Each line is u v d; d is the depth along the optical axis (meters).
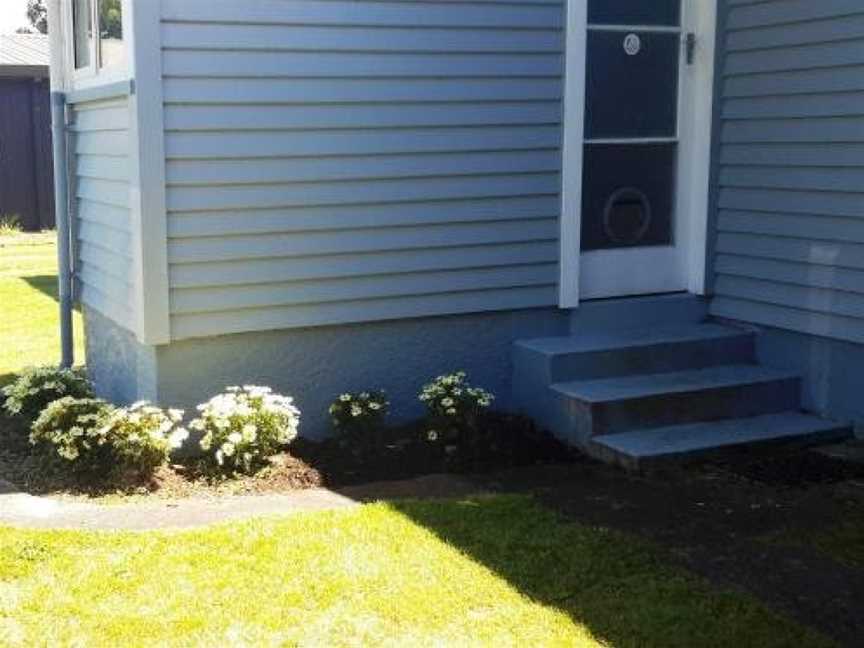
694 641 3.87
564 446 6.24
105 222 6.81
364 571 4.40
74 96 7.21
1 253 15.79
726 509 5.28
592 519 5.12
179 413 5.71
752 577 4.46
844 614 4.13
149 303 5.80
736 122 6.97
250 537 4.73
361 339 6.39
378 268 6.32
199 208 5.84
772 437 6.18
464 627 3.95
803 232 6.58
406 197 6.33
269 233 6.03
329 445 6.18
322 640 3.84
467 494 5.46
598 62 6.87
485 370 6.73
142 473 5.54
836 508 5.32
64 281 7.71
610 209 7.03
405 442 6.21
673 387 6.38
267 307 6.09
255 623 3.96
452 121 6.38
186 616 4.00
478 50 6.39
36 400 6.68
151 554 4.54
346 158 6.15
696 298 7.24
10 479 5.68
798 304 6.65
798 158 6.57
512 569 4.44
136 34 5.58
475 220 6.53
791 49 6.55
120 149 6.30
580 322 6.92
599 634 3.91
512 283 6.69
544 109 6.62
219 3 5.73
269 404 5.77
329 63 6.03
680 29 7.06
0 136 18.30
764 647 3.84
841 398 6.50
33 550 4.55
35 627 3.91
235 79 5.82
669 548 4.76
